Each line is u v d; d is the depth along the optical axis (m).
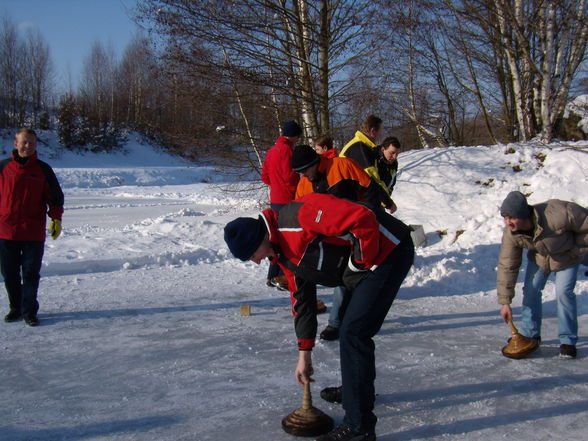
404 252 2.97
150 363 4.17
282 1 12.27
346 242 2.86
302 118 12.81
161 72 12.14
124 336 4.79
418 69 15.52
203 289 6.39
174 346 4.54
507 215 3.86
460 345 4.50
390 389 3.67
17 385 3.79
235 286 6.53
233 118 13.04
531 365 4.04
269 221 2.85
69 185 32.94
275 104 12.50
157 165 49.78
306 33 12.30
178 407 3.44
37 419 3.30
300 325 3.05
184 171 39.88
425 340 4.64
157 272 7.23
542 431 3.08
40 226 5.07
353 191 4.27
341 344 2.89
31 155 5.00
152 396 3.60
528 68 12.12
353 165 4.24
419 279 6.51
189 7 11.21
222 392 3.65
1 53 53.84
